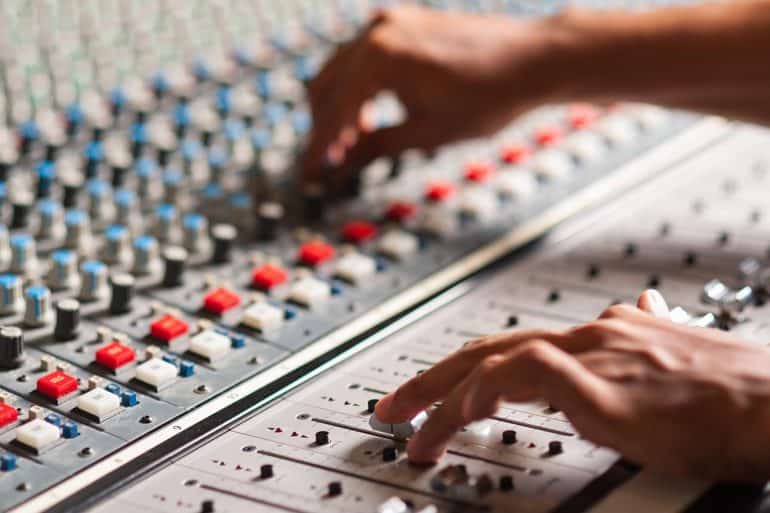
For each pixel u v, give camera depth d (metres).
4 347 1.24
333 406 1.25
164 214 1.56
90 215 1.58
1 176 1.62
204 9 2.25
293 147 1.89
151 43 2.07
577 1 2.51
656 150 1.99
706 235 1.70
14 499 1.05
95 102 1.85
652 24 1.78
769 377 1.12
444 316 1.45
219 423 1.20
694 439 1.08
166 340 1.32
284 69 2.08
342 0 2.41
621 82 1.78
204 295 1.44
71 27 2.07
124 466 1.11
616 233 1.71
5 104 1.79
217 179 1.75
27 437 1.12
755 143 2.06
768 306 1.48
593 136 1.99
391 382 1.30
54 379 1.20
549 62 1.79
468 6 2.43
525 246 1.65
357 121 1.83
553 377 1.09
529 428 1.21
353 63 1.82
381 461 1.15
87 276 1.39
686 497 1.08
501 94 1.79
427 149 1.83
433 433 1.12
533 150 1.95
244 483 1.11
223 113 1.89
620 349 1.15
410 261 1.59
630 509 1.05
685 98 1.80
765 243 1.68
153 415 1.19
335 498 1.08
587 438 1.11
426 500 1.08
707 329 1.21
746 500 1.09
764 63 1.74
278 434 1.19
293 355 1.33
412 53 1.79
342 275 1.52
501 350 1.17
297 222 1.69
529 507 1.06
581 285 1.55
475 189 1.80
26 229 1.52
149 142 1.76
